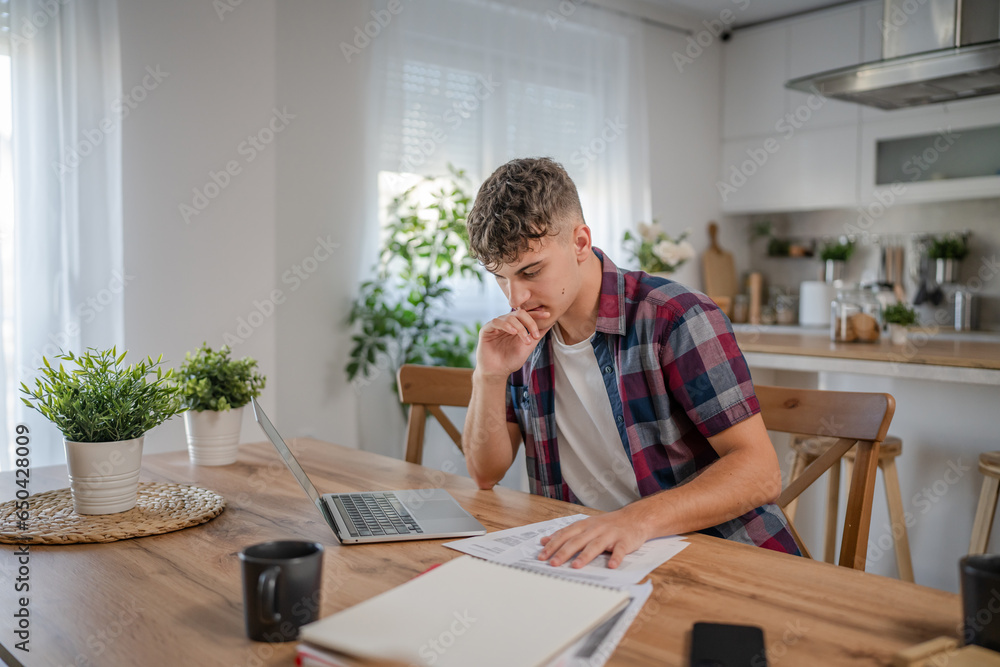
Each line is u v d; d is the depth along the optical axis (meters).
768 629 0.75
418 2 3.17
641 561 0.94
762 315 4.37
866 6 3.87
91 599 0.84
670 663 0.68
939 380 2.19
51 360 2.22
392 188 3.12
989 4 2.41
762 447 1.14
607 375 1.28
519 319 1.22
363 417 3.15
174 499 1.21
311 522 1.12
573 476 1.41
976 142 3.59
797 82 2.69
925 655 0.66
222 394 1.49
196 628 0.76
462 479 1.40
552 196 1.15
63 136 2.22
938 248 3.99
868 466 1.25
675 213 4.36
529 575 0.80
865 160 3.94
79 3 2.23
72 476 1.12
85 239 2.26
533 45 3.54
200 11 2.39
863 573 0.90
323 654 0.66
